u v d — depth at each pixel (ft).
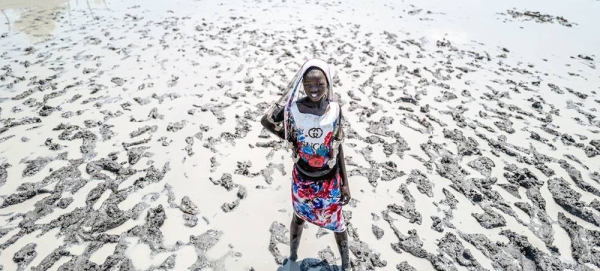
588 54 25.39
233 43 24.52
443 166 13.89
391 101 18.31
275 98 18.12
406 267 9.89
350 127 16.11
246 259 10.02
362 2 35.81
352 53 23.61
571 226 11.40
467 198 12.44
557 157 14.71
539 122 17.16
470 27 29.89
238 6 33.17
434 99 18.69
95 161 13.48
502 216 11.73
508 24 30.86
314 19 30.01
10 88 18.74
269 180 12.86
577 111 18.21
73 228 10.75
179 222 11.09
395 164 13.87
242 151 14.32
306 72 6.98
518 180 13.25
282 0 35.42
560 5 36.63
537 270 10.03
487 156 14.60
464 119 17.07
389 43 25.66
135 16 30.04
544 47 26.37
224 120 16.20
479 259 10.30
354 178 13.10
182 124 15.84
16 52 23.06
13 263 9.73
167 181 12.67
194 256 10.05
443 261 10.14
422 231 11.10
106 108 17.01
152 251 10.14
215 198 12.03
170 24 28.12
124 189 12.22
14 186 12.32
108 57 22.35
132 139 14.83
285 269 9.77
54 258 9.82
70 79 19.66
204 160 13.74
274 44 24.48
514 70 22.56
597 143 15.53
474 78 21.26
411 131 15.99
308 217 8.48
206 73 20.44
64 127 15.52
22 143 14.49
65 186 12.33
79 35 25.91
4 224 10.91
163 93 18.35
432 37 27.48
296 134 7.40
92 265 9.62
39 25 27.94
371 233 10.94
